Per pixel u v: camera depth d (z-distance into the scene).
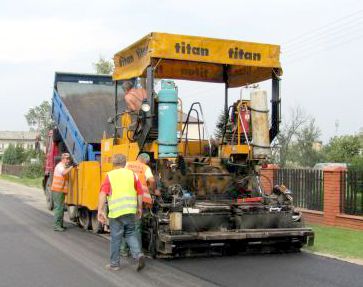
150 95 9.38
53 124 16.88
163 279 7.70
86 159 13.55
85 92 15.70
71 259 9.17
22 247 10.32
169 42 9.49
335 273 8.12
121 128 11.56
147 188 9.21
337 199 13.16
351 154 32.53
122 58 10.98
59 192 12.66
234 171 10.55
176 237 8.79
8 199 22.48
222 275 7.95
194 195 9.93
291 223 9.91
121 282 7.54
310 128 33.47
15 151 57.81
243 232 9.27
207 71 11.58
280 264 8.78
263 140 10.12
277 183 15.24
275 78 10.47
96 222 12.26
